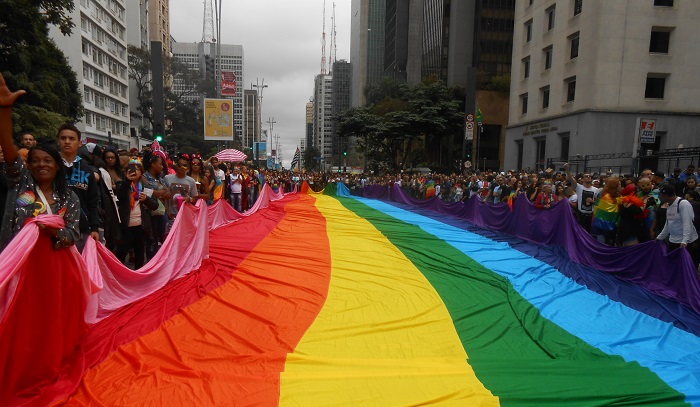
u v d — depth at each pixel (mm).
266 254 8133
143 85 63938
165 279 6031
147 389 3303
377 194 28172
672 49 29031
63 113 23000
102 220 5617
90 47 46281
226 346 4094
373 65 125312
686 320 5469
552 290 6691
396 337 4609
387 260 8242
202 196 8688
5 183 4066
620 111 29000
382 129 43844
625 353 4434
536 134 35625
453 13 62844
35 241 3256
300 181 38219
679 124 29062
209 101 30109
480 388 3490
